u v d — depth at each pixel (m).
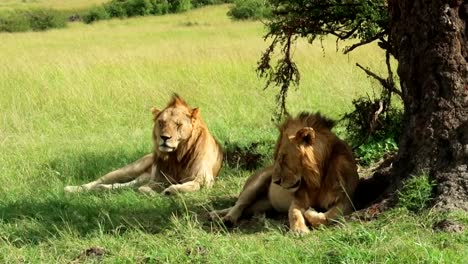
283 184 9.60
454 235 8.20
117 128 18.45
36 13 72.44
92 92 21.47
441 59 9.25
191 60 28.12
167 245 8.75
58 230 9.45
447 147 9.12
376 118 12.22
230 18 59.47
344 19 13.39
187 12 79.19
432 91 9.29
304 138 9.51
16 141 17.06
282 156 9.61
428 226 8.53
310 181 9.65
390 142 13.13
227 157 13.99
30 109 20.33
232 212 10.27
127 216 10.42
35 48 41.41
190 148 12.62
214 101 20.70
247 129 16.98
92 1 104.31
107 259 8.48
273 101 20.06
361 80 21.19
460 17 9.26
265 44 34.03
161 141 12.44
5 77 24.42
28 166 14.02
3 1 113.75
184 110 12.69
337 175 9.73
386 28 12.82
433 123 9.23
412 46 9.54
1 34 59.91
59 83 22.88
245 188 10.55
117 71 25.47
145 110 20.27
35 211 10.88
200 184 12.44
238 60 27.00
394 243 8.00
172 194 12.09
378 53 25.52
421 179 9.05
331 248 8.16
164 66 27.22
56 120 19.56
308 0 13.21
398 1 9.75
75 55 31.34
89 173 13.89
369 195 10.48
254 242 8.70
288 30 13.33
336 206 9.59
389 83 12.73
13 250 9.08
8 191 12.37
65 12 87.44
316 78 22.69
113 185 12.88
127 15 81.00
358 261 7.70
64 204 11.15
